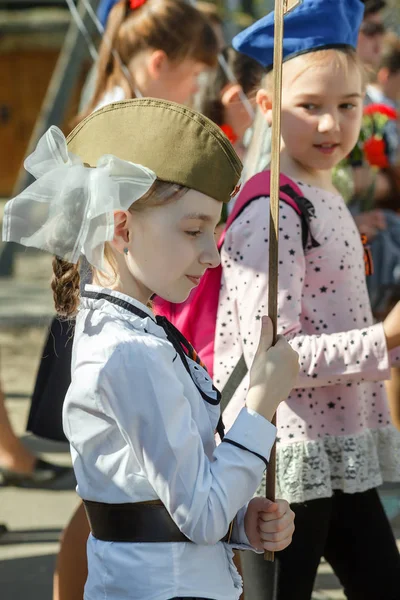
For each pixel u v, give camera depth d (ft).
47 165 9.84
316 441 13.05
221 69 21.48
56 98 50.01
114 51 21.93
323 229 13.42
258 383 10.07
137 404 9.32
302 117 13.97
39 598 19.71
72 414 9.86
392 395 22.33
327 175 14.96
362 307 13.93
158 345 9.57
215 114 21.75
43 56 113.50
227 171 10.04
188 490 9.27
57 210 9.61
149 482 9.56
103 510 9.87
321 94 13.80
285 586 13.08
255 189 13.47
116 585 9.71
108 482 9.77
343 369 12.64
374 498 14.01
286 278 12.75
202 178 9.84
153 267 9.99
